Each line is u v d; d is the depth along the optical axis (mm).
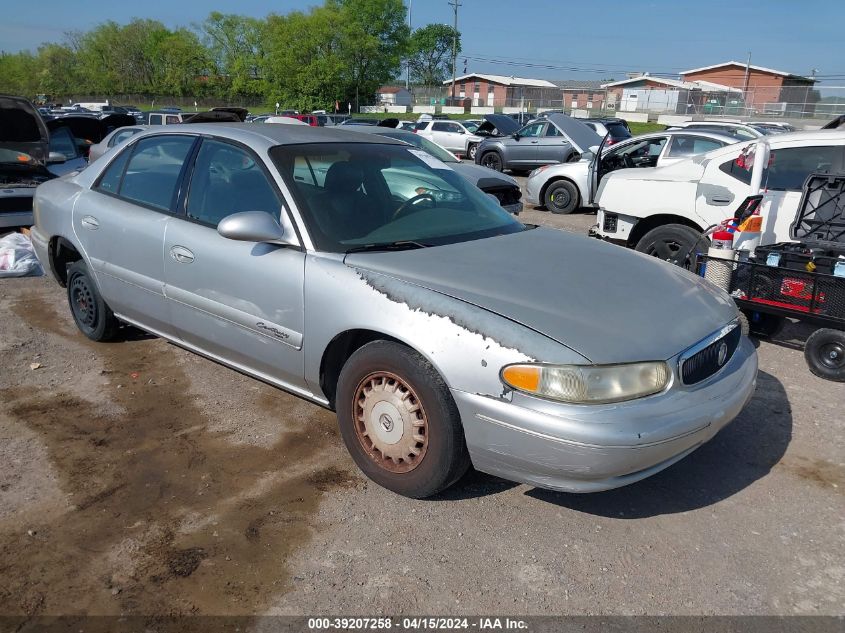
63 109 43062
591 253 3643
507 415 2721
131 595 2561
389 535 2934
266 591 2598
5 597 2537
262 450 3607
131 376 4512
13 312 5805
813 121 38656
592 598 2594
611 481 2729
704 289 3475
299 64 65500
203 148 4020
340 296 3172
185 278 3893
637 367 2717
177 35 85375
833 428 3994
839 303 4574
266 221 3387
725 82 70812
